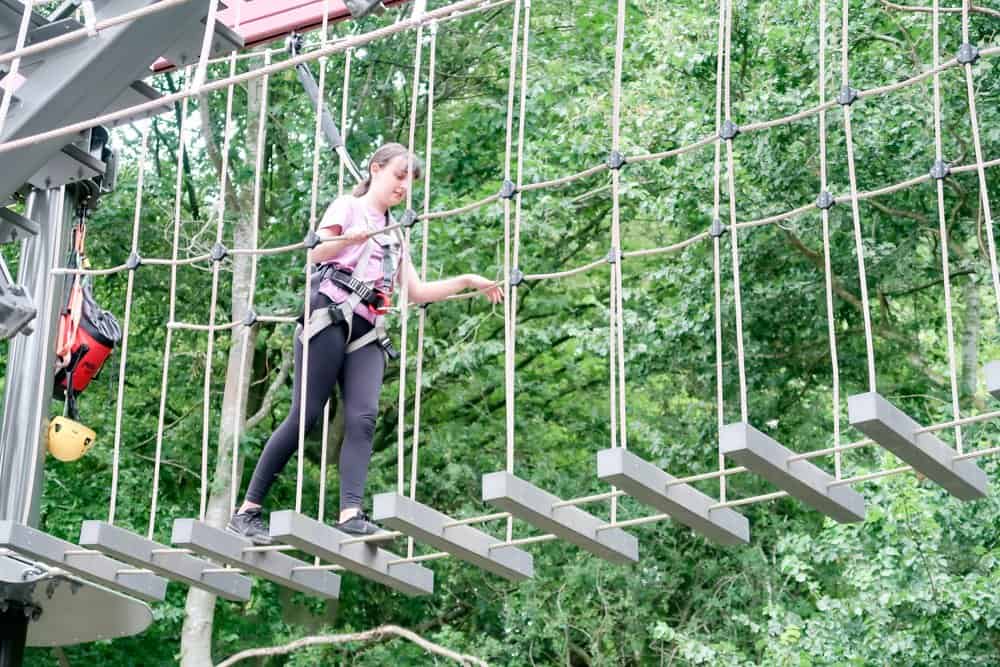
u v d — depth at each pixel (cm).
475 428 1562
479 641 1432
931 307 1374
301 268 1481
